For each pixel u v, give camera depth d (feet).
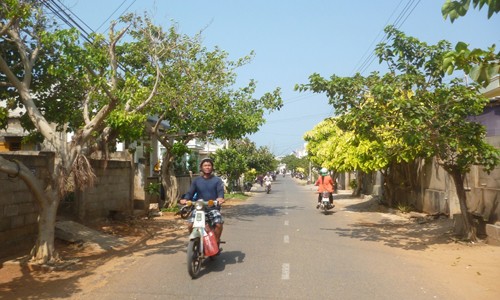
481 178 40.19
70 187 42.37
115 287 23.81
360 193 101.81
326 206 66.03
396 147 42.06
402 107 33.58
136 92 34.58
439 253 33.42
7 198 31.30
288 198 108.58
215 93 59.67
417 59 38.88
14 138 66.28
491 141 40.73
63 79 39.32
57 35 28.37
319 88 38.34
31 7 31.37
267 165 149.69
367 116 36.70
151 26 48.08
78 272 27.45
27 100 31.32
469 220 37.70
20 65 36.91
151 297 21.90
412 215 57.16
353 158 65.26
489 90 58.59
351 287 23.61
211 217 27.96
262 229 47.93
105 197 48.98
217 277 25.88
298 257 31.89
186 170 97.60
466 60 17.48
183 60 58.54
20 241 32.78
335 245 37.29
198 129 61.62
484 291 22.95
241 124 60.13
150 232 45.19
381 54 39.75
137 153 86.89
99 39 32.35
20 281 25.23
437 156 37.73
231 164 118.73
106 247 35.55
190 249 25.08
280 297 21.74
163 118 62.95
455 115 34.99
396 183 72.54
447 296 22.02
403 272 27.17
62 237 35.81
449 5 13.75
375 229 47.55
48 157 35.78
